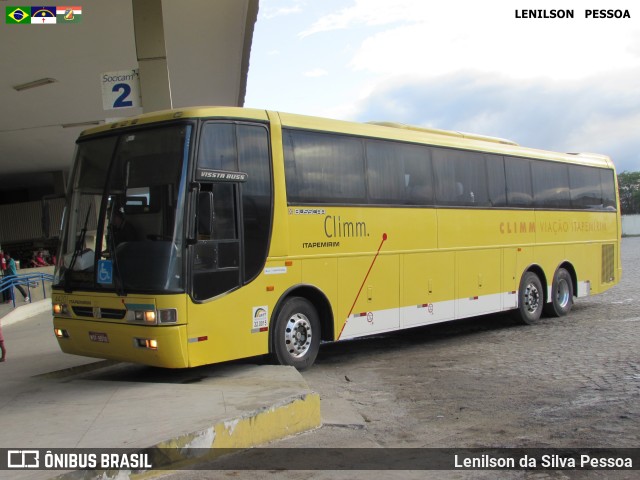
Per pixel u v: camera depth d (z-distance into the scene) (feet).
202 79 62.13
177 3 42.55
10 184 120.47
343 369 32.94
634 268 101.24
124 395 23.88
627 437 20.74
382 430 22.15
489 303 43.04
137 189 26.45
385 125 38.81
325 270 31.55
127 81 39.29
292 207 30.07
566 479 17.44
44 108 63.72
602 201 57.16
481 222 42.57
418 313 37.19
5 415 21.97
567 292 51.70
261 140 29.12
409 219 36.86
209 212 25.43
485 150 43.65
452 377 30.35
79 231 27.99
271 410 20.95
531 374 30.35
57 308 28.19
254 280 27.96
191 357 25.07
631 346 36.27
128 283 25.50
